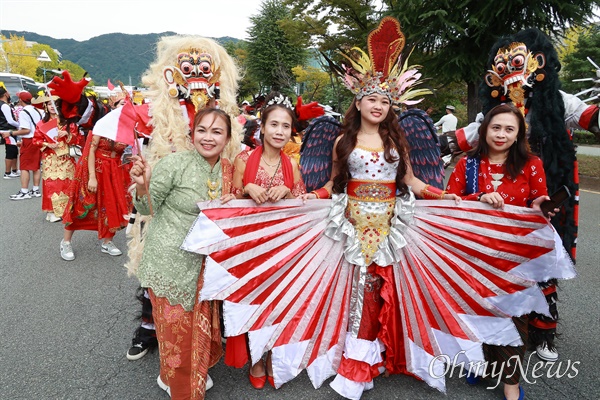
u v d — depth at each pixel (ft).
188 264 7.55
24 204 25.21
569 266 8.00
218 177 7.93
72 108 15.83
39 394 8.25
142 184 7.24
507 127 8.06
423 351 8.71
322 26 53.31
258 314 8.11
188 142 8.93
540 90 9.20
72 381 8.68
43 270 14.97
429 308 8.82
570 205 9.34
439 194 8.70
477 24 32.27
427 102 49.39
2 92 32.60
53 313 11.71
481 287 8.54
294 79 91.56
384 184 8.58
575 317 11.58
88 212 15.81
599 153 52.80
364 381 8.27
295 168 8.68
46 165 19.31
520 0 31.27
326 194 8.86
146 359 9.51
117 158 15.64
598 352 9.90
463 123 64.13
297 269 8.48
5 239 18.49
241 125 9.70
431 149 9.10
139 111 8.98
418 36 35.24
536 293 8.23
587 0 32.30
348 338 8.59
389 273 8.73
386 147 8.43
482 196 8.13
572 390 8.55
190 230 7.38
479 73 35.04
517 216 8.16
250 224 7.88
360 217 8.61
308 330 8.54
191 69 8.63
